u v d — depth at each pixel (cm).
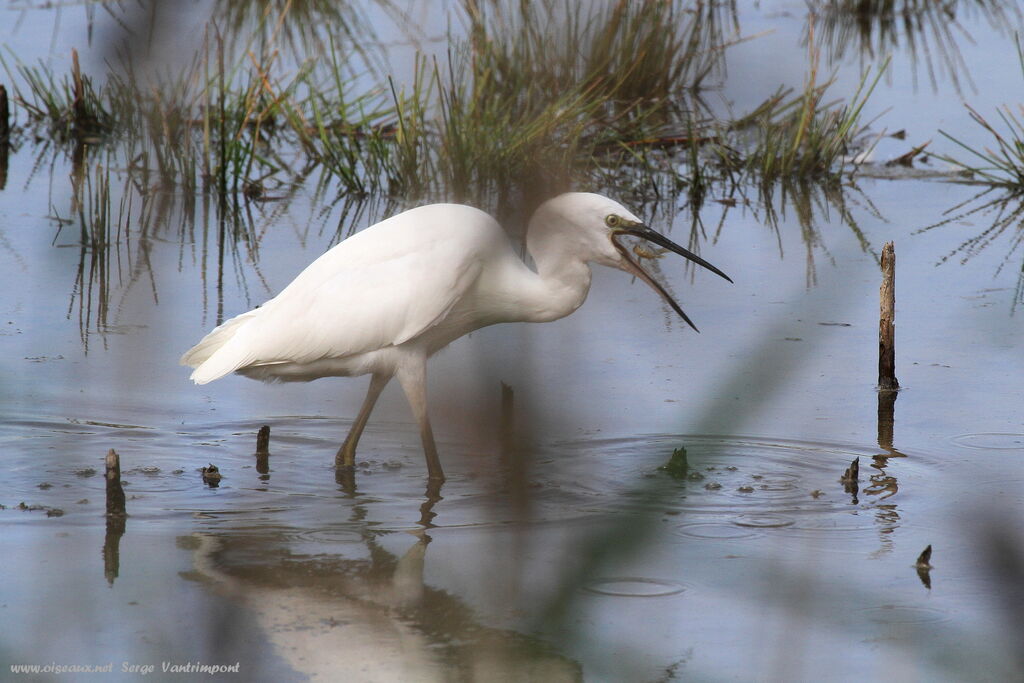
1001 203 1752
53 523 829
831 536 812
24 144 1983
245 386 1152
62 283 1381
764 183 1866
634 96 1958
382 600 712
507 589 709
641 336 1246
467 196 1639
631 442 977
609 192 1780
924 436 1005
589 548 347
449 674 621
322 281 930
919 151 1912
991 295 1370
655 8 1795
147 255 1495
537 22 779
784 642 653
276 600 713
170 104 982
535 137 1595
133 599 709
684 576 745
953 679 606
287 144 2059
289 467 959
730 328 1273
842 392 1105
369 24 2369
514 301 968
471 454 973
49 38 2405
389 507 873
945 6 2847
